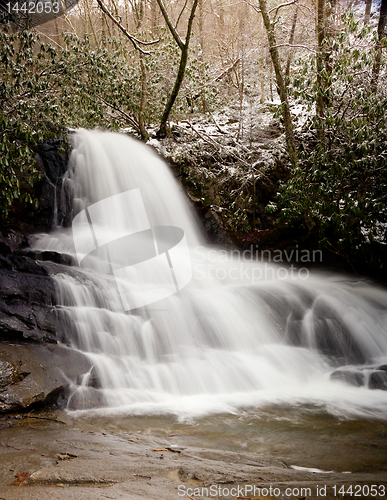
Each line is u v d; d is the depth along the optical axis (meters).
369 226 8.84
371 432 4.13
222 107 14.57
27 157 7.43
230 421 4.43
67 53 8.80
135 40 10.41
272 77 14.56
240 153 12.55
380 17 10.78
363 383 5.90
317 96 8.95
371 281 9.79
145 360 6.00
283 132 13.32
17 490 2.35
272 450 3.60
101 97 10.91
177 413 4.69
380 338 7.59
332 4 11.28
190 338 6.59
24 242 8.59
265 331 7.18
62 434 3.76
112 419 4.43
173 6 19.34
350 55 8.70
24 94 7.89
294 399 5.29
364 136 8.31
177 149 12.10
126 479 2.59
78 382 5.04
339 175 8.76
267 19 10.95
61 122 9.48
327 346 7.22
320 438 3.93
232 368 6.04
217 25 19.06
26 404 4.38
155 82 12.79
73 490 2.35
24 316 5.59
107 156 10.80
